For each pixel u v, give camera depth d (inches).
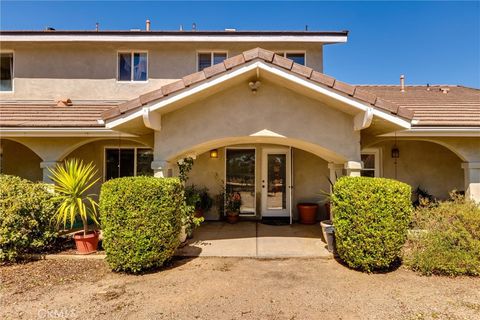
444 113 382.6
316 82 252.8
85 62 490.3
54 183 373.4
